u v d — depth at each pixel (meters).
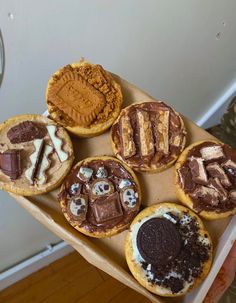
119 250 0.28
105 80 0.29
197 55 0.48
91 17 0.36
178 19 0.42
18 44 0.33
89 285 0.51
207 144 0.28
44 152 0.28
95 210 0.27
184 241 0.26
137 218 0.27
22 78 0.35
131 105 0.29
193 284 0.26
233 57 0.52
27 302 0.50
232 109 0.46
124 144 0.28
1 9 0.30
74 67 0.29
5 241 0.45
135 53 0.42
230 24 0.48
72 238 0.27
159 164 0.28
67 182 0.28
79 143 0.30
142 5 0.38
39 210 0.27
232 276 0.31
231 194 0.27
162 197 0.29
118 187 0.28
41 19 0.33
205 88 0.54
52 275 0.52
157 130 0.28
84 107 0.29
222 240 0.27
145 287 0.26
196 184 0.27
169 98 0.51
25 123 0.28
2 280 0.49
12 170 0.27
